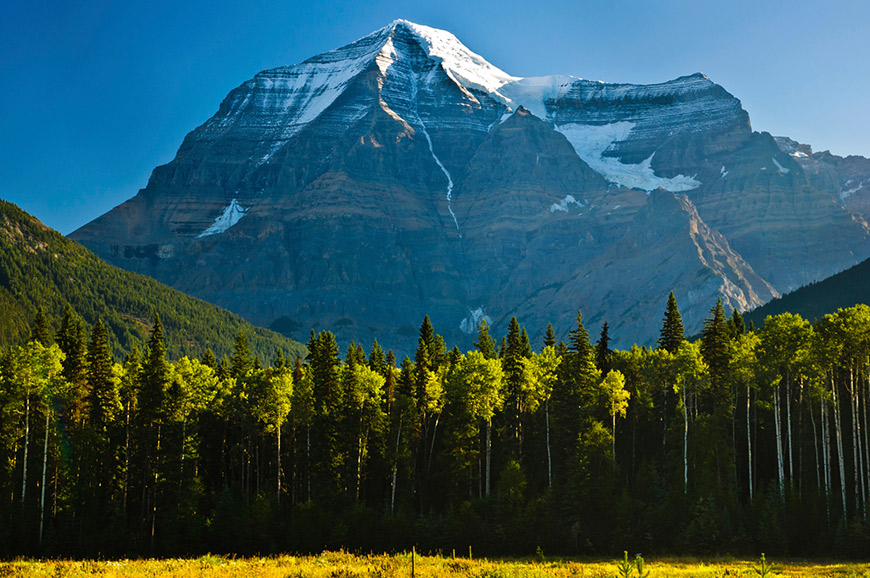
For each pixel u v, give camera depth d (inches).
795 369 3718.0
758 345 3895.2
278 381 3853.3
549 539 3518.7
